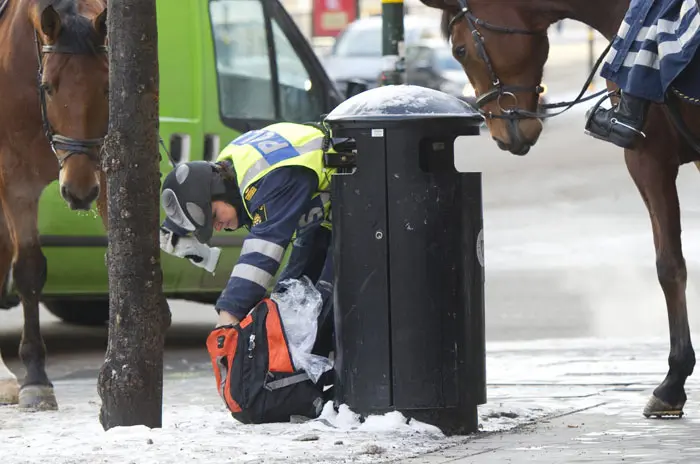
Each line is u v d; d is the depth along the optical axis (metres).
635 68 11.84
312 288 11.95
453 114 11.22
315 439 11.02
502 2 13.46
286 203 11.48
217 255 11.77
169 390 15.44
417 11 77.75
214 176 11.62
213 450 10.65
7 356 19.30
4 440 11.52
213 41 19.52
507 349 18.44
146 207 11.49
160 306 11.66
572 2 13.28
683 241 29.83
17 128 14.56
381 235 11.23
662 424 12.20
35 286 14.63
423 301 11.22
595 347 18.41
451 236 11.25
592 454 10.63
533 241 31.23
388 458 10.40
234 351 11.76
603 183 40.84
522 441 11.21
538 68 13.61
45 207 18.05
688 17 11.49
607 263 27.78
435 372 11.27
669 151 12.61
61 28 13.61
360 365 11.33
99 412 13.02
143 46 11.38
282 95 20.36
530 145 13.69
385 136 11.19
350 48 51.25
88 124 13.56
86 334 21.73
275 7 20.31
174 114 19.17
